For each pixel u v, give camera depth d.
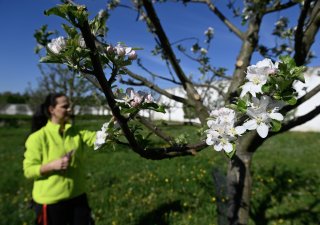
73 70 1.41
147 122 2.14
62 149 3.55
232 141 1.45
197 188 6.49
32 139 3.49
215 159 8.82
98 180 7.44
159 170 8.11
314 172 7.73
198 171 7.70
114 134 1.71
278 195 6.16
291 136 16.08
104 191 6.72
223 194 3.51
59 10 1.25
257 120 1.42
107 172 8.23
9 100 55.59
